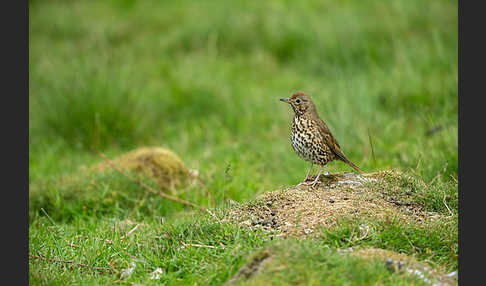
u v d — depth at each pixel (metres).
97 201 11.51
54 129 15.70
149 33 22.34
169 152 12.78
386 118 14.41
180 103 17.05
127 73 16.70
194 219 8.97
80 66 16.55
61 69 17.55
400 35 19.75
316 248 6.93
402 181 9.34
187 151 14.70
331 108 14.27
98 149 14.90
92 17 24.86
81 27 23.58
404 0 21.62
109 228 9.91
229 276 7.09
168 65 19.14
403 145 13.01
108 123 15.38
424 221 8.19
